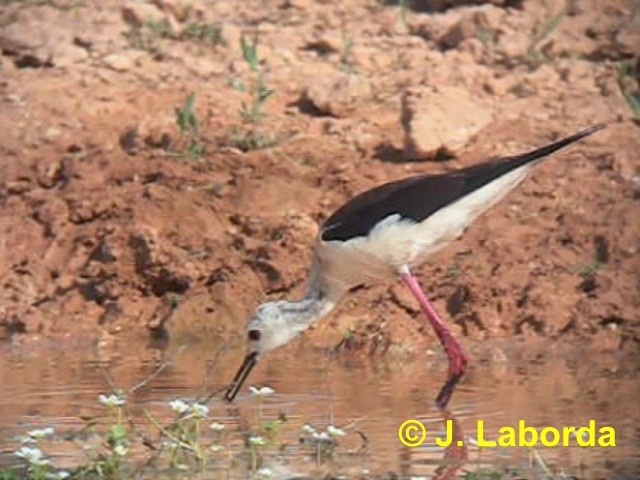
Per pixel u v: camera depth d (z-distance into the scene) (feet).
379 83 52.90
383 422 36.37
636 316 43.39
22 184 48.91
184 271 45.50
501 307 43.96
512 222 46.60
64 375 40.68
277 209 47.29
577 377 40.11
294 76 53.31
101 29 55.57
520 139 49.93
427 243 40.27
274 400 38.37
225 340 44.14
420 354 42.73
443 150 48.98
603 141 49.98
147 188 47.91
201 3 57.16
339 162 49.08
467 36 54.85
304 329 40.93
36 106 52.29
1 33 55.06
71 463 33.63
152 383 39.83
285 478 32.50
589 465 33.17
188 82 53.31
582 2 55.98
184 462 33.86
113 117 51.78
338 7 57.31
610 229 45.93
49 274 46.34
